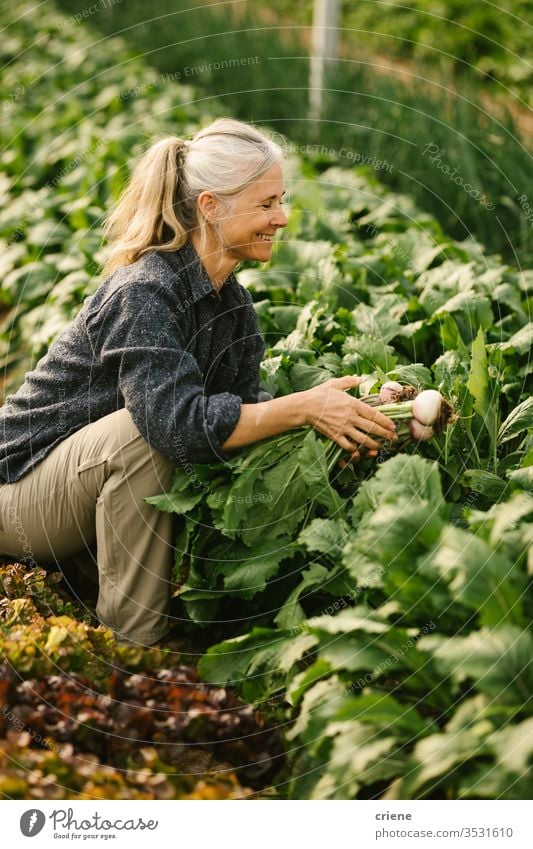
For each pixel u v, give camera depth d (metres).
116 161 5.40
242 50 7.25
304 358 2.97
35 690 2.11
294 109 6.41
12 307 4.89
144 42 8.64
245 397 2.75
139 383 2.37
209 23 8.04
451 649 1.84
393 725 1.91
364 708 1.88
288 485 2.44
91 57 8.08
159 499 2.39
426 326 3.23
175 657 2.30
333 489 2.46
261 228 2.49
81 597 2.78
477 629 2.11
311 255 3.88
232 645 2.24
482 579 1.92
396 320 3.26
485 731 1.79
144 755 2.02
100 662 2.28
